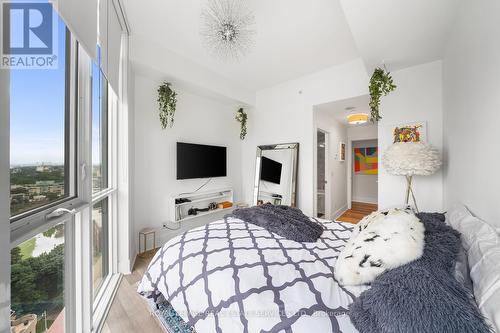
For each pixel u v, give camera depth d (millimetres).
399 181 2479
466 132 1449
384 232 1005
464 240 994
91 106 1436
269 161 3887
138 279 2162
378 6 1519
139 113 2811
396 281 750
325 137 4324
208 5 1928
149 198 2943
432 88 2275
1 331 656
